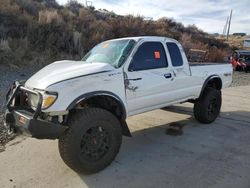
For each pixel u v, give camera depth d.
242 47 47.84
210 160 4.43
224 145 5.08
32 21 15.03
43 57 13.50
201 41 35.06
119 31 20.50
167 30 28.80
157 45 5.10
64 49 15.02
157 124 6.40
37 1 21.59
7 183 3.79
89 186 3.71
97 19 22.36
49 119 3.72
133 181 3.82
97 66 4.15
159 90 5.04
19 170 4.14
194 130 5.95
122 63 4.44
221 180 3.80
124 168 4.20
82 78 3.86
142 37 4.89
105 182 3.81
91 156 3.97
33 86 3.91
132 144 5.16
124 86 4.36
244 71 24.66
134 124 6.39
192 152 4.76
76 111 3.94
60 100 3.64
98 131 4.00
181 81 5.54
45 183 3.80
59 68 4.21
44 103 3.61
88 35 17.47
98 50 5.15
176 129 6.03
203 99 6.18
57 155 4.63
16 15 15.24
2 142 5.16
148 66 4.83
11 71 11.32
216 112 6.53
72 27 16.62
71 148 3.74
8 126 4.11
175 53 5.47
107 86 4.09
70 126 3.77
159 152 4.77
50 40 14.52
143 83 4.68
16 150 4.84
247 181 3.78
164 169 4.14
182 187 3.64
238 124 6.41
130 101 4.53
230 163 4.31
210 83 6.76
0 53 12.06
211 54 25.19
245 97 10.19
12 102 4.12
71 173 4.05
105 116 4.02
